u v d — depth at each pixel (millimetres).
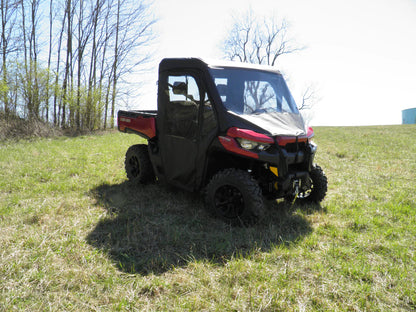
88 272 2658
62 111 17312
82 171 6574
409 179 6605
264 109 4250
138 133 5234
